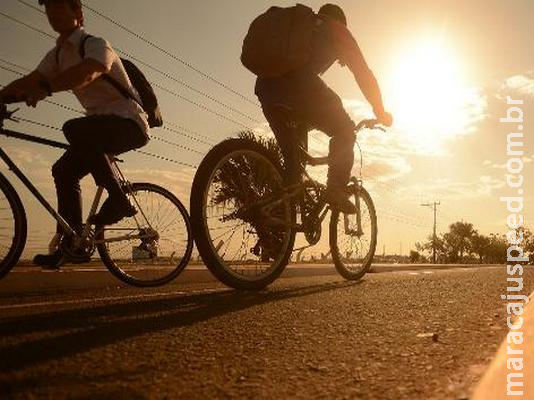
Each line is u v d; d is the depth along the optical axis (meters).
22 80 3.28
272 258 3.84
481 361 1.52
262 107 3.63
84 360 1.60
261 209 3.57
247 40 3.40
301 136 3.69
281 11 3.39
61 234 3.57
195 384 1.37
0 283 3.80
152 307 2.79
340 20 3.72
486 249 86.94
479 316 2.37
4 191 3.31
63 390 1.31
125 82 3.68
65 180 3.59
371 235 5.06
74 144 3.57
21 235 3.36
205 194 3.44
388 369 1.48
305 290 3.71
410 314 2.48
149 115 3.93
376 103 3.68
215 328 2.16
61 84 3.30
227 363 1.58
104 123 3.60
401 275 5.43
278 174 3.74
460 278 4.74
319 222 3.99
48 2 3.44
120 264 4.12
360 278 4.91
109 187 3.65
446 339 1.86
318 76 3.48
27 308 2.77
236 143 3.54
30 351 1.71
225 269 3.54
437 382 1.33
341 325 2.21
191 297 3.28
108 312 2.60
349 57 3.47
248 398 1.25
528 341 1.46
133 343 1.85
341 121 3.62
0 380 1.39
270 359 1.63
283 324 2.25
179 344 1.84
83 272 4.30
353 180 4.70
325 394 1.27
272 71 3.36
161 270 4.35
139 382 1.38
